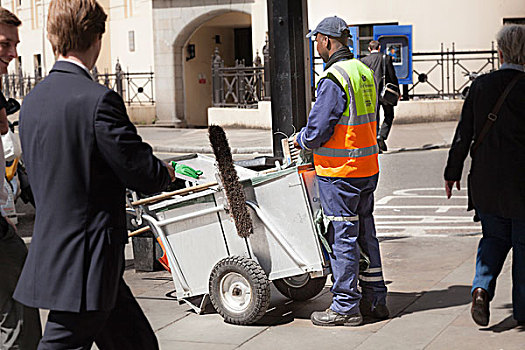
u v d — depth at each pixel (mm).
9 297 3961
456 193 10703
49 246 3145
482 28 21109
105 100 3127
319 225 5070
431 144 15812
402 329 5016
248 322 5191
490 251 4805
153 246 6891
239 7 23203
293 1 5945
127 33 27250
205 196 5277
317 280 5684
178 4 24719
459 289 5895
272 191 5133
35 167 3201
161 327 5289
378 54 12234
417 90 21484
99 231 3146
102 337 3527
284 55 6004
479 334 4852
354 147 4906
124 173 3123
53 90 3195
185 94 25562
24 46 32500
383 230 8445
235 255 5223
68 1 3260
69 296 3107
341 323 5125
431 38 21219
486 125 4699
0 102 4023
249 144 17281
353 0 21281
